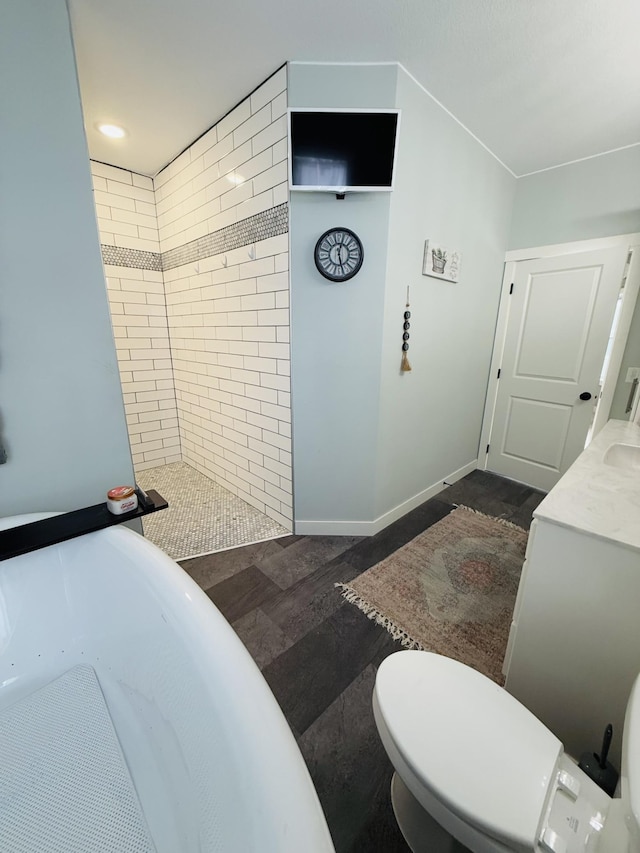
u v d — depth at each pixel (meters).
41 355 1.21
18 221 1.10
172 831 0.80
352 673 1.32
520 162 2.47
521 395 2.95
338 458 2.09
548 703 1.05
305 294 1.83
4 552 1.03
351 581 1.80
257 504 2.53
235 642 0.81
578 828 0.55
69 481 1.33
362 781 1.00
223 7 1.30
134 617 1.07
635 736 0.53
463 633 1.50
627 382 2.44
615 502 1.04
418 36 1.42
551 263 2.64
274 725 0.64
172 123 2.08
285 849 0.48
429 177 1.92
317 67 1.58
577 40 1.43
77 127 1.15
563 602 0.97
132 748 0.97
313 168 1.59
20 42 1.03
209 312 2.56
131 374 3.05
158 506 1.28
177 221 2.68
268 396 2.19
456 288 2.38
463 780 0.62
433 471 2.71
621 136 2.14
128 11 1.31
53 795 0.88
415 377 2.24
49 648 1.17
